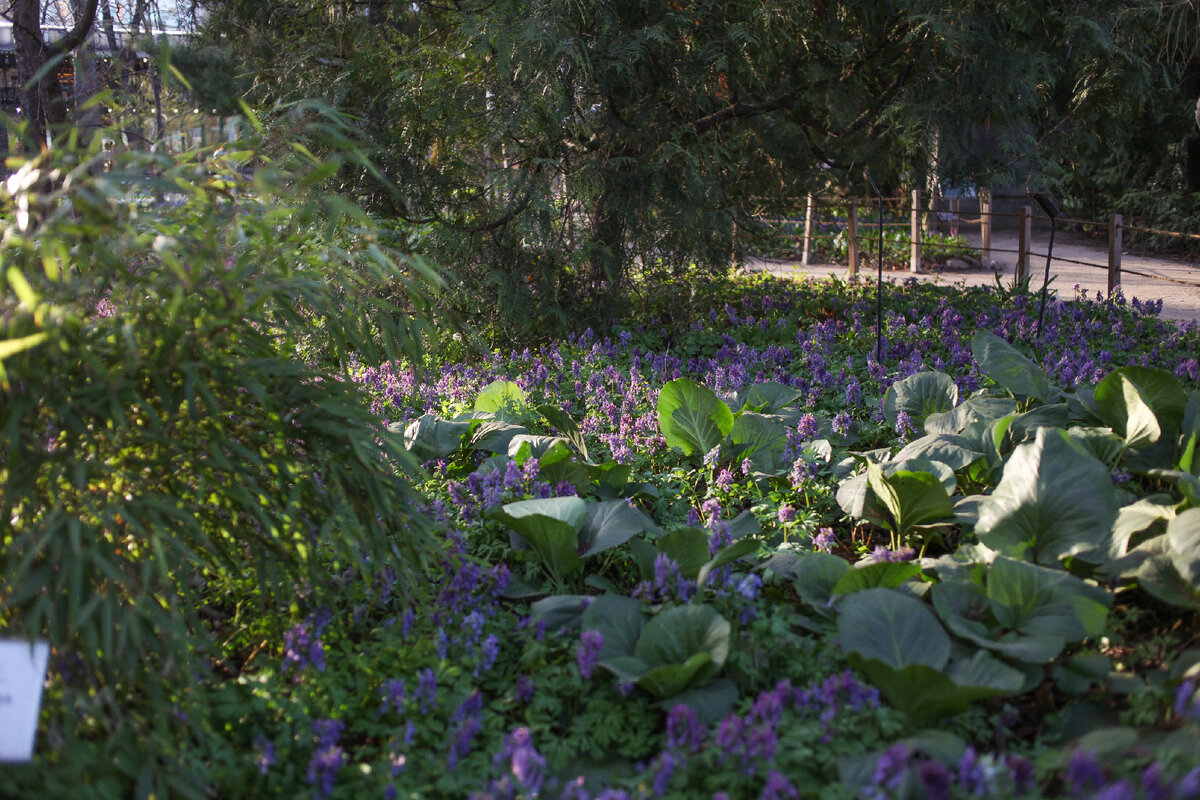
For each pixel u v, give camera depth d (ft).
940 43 26.96
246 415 9.59
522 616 11.44
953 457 14.03
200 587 11.44
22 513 8.86
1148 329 26.68
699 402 15.96
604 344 24.98
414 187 24.75
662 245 27.27
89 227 7.88
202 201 9.20
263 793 8.38
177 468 9.47
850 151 32.86
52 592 8.16
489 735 9.11
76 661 8.32
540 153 26.23
